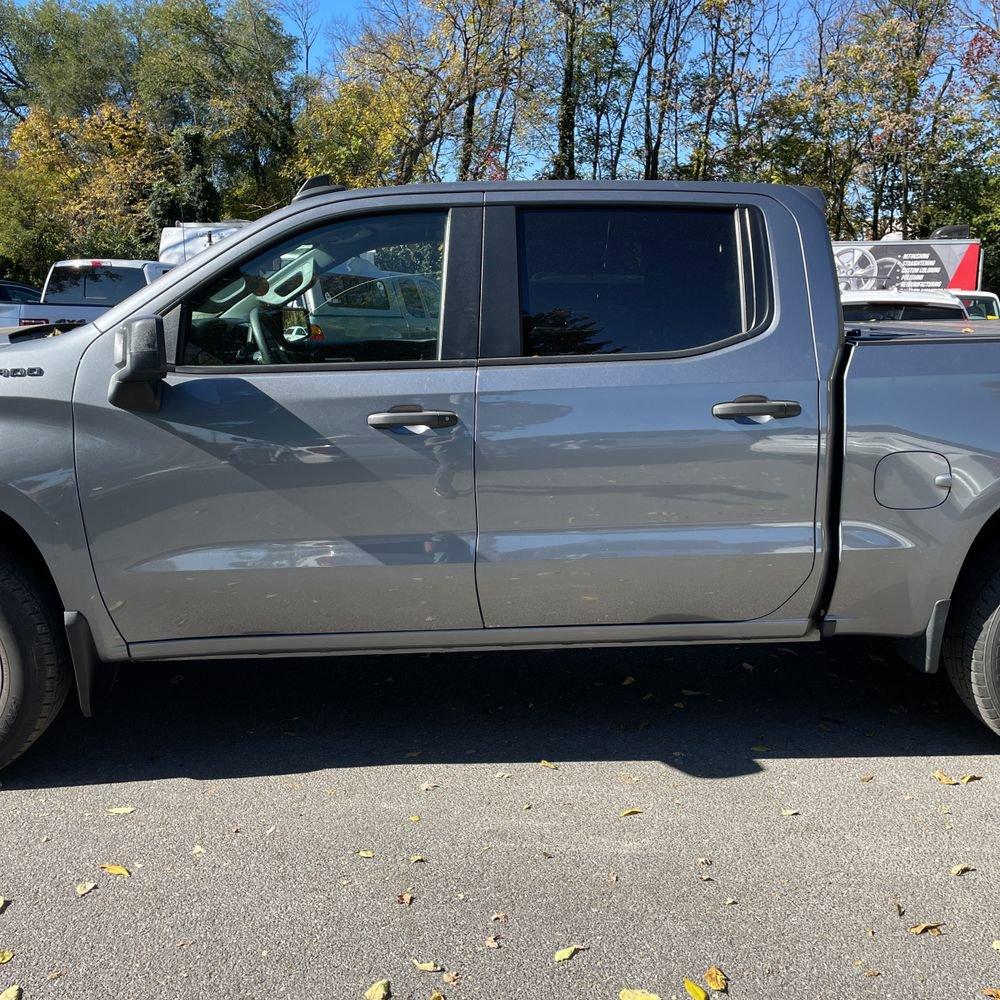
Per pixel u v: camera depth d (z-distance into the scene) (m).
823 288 3.14
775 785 3.20
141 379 2.82
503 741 3.55
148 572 3.03
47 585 3.12
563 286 3.13
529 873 2.68
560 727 3.67
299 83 33.75
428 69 23.55
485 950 2.34
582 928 2.43
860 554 3.12
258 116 34.09
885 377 3.07
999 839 2.85
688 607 3.19
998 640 3.20
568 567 3.09
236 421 2.99
